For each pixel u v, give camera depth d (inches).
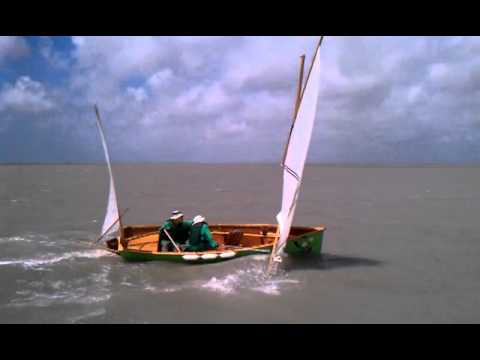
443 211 937.5
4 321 321.1
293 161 426.3
